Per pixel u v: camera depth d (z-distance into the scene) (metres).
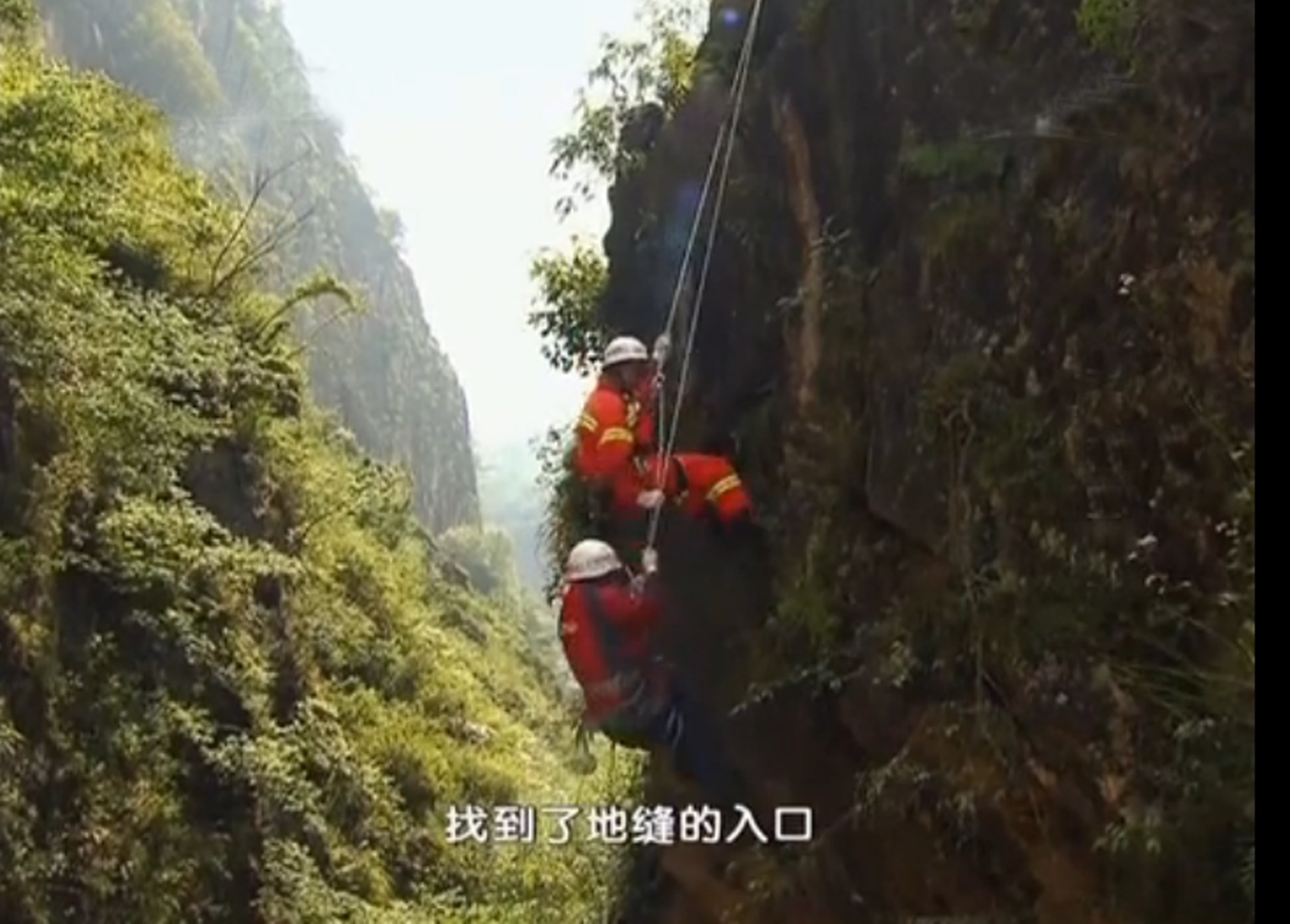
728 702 7.02
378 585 21.80
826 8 6.91
